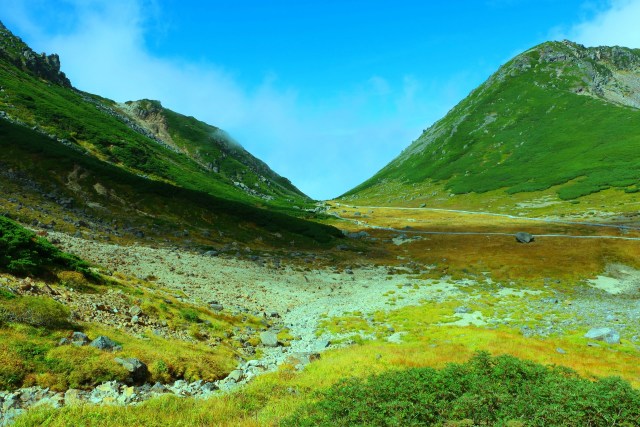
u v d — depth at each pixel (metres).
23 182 64.56
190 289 41.59
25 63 164.62
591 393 12.91
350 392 14.66
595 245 74.69
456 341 31.81
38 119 113.12
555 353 28.11
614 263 65.62
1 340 17.20
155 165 130.38
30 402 14.62
